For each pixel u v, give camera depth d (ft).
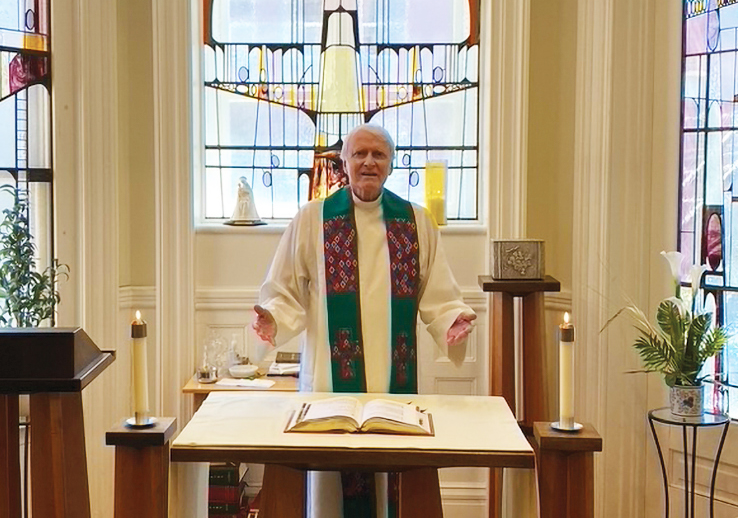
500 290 9.49
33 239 10.89
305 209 8.89
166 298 11.39
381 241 8.75
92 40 10.87
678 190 10.49
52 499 6.11
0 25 10.61
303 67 12.07
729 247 10.01
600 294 10.72
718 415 9.43
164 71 11.19
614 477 10.80
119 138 11.35
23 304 9.75
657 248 10.68
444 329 8.41
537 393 9.60
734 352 10.07
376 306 8.61
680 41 10.37
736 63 9.80
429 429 6.72
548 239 11.55
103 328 11.11
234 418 7.05
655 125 10.63
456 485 11.82
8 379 5.90
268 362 11.74
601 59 10.59
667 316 9.37
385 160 8.66
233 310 11.70
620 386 10.72
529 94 11.42
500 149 11.41
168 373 11.43
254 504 11.55
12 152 10.75
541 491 6.16
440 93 12.06
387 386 8.52
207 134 12.10
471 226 11.69
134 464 6.04
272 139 12.13
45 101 10.86
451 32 12.03
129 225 11.56
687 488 9.57
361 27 12.02
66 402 6.30
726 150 9.96
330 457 6.26
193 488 6.70
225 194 12.19
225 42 12.04
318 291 8.69
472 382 11.75
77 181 10.94
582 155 10.87
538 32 11.39
